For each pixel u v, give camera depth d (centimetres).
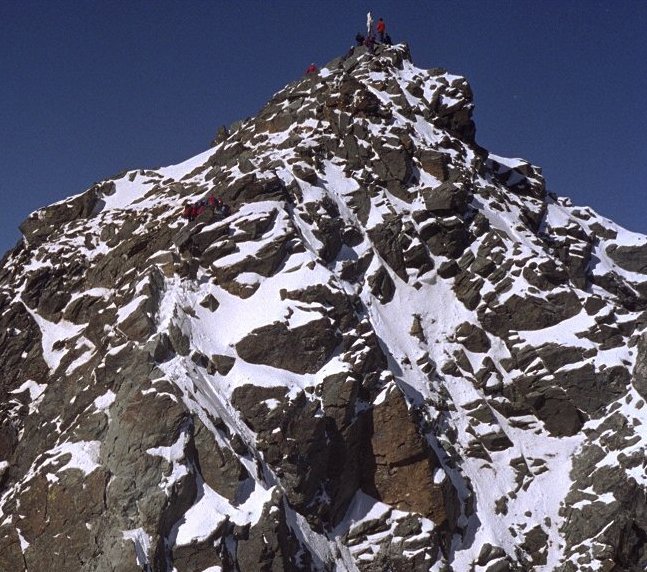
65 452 4775
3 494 5181
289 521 4809
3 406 5594
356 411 5228
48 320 6019
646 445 5462
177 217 6072
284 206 5941
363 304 5881
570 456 5669
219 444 4741
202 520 4534
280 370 5250
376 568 5019
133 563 4359
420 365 5794
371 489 5228
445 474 5266
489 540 5231
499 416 5838
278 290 5494
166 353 5022
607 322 5997
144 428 4681
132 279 5656
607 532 5284
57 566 4525
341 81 7100
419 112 7275
